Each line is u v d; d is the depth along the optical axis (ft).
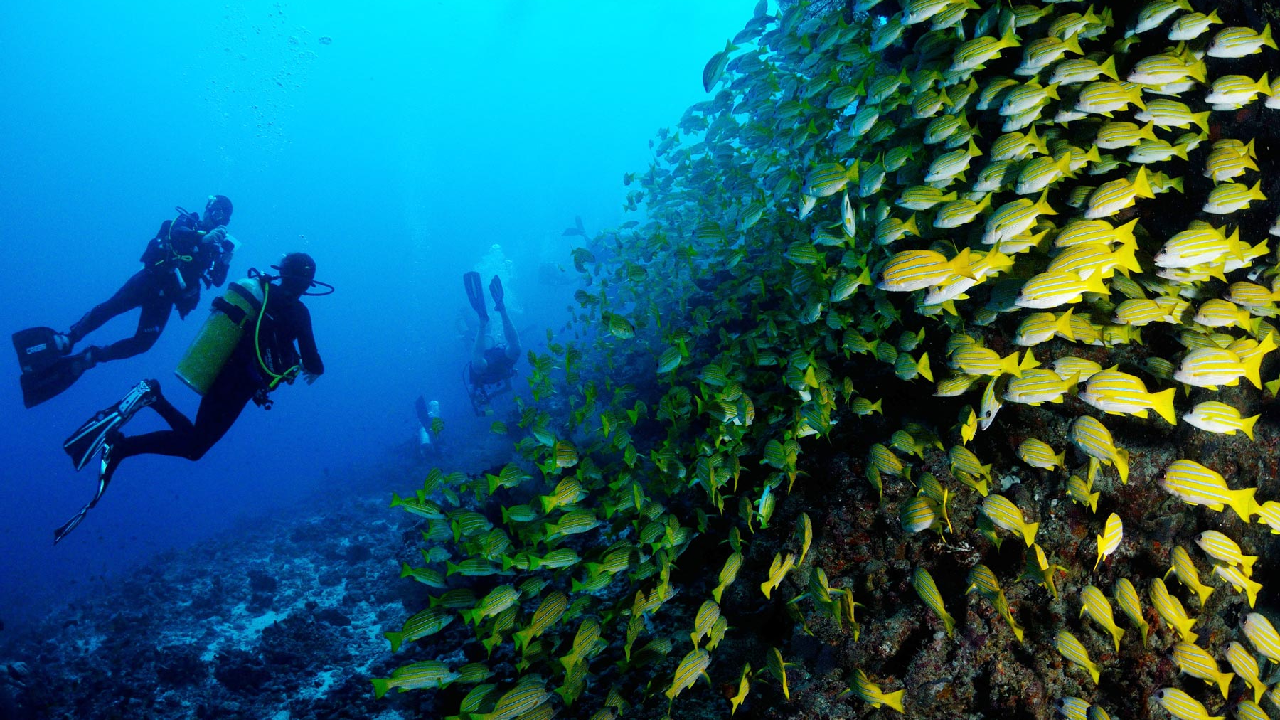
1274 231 14.53
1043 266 14.88
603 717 12.91
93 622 35.29
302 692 23.49
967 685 13.76
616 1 358.43
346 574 35.17
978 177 14.47
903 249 17.49
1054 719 13.69
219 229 31.48
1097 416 14.93
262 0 326.03
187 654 26.55
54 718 24.85
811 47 20.21
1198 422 11.80
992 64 17.37
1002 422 15.28
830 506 15.88
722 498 17.34
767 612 16.08
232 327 19.45
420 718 19.42
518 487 24.45
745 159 23.90
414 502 18.65
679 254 24.72
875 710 13.52
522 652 14.85
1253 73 15.64
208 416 19.70
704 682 15.25
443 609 15.19
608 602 18.51
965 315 16.42
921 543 14.78
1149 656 14.35
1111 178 15.60
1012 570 14.46
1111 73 13.39
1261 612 17.42
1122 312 13.64
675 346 19.34
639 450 24.49
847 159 18.40
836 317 16.79
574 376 22.40
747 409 16.38
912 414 16.99
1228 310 13.57
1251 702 13.91
